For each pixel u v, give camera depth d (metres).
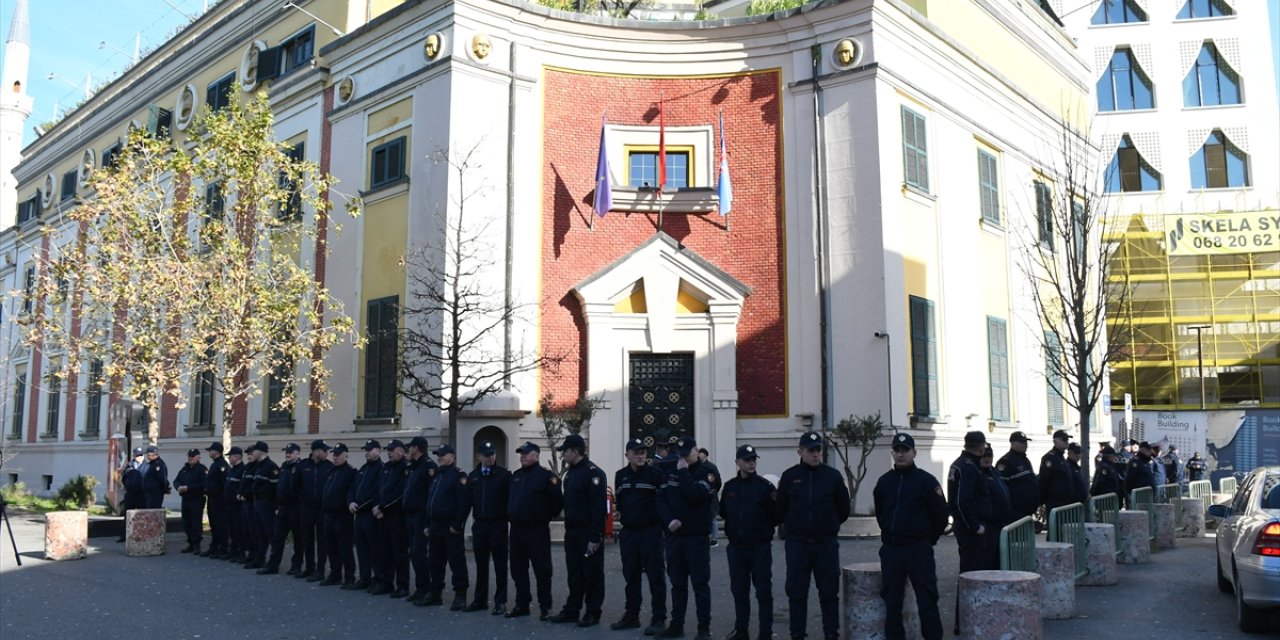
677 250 21.30
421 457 13.06
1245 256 41.84
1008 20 27.23
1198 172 44.03
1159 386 41.81
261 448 16.09
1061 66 30.44
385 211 21.77
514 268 20.75
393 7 24.09
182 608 12.17
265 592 13.39
